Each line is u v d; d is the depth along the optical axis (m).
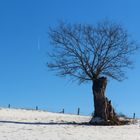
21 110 67.56
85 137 33.69
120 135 36.09
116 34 49.03
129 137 34.94
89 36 52.09
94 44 48.16
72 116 62.69
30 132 35.00
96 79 47.25
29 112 64.94
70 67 48.56
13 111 63.81
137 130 40.62
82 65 47.88
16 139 30.89
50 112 70.62
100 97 46.56
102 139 33.06
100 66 47.66
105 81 47.03
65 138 32.56
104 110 46.34
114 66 48.44
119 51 48.84
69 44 48.75
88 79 47.91
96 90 46.91
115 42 48.78
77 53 48.22
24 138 31.53
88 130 38.78
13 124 41.59
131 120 51.69
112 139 33.31
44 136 33.09
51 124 43.91
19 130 36.03
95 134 36.00
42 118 53.81
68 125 43.25
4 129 36.38
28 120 48.53
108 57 48.19
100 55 47.94
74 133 35.84
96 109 46.53
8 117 52.34
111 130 39.75
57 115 63.44
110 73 48.44
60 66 48.91
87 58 47.88
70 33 49.00
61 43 49.16
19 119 49.44
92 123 45.94
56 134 34.59
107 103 46.97
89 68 47.66
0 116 53.47
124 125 46.12
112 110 47.16
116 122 46.44
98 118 46.12
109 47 48.38
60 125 42.75
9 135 32.62
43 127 39.56
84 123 46.53
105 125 45.50
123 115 57.66
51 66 49.19
